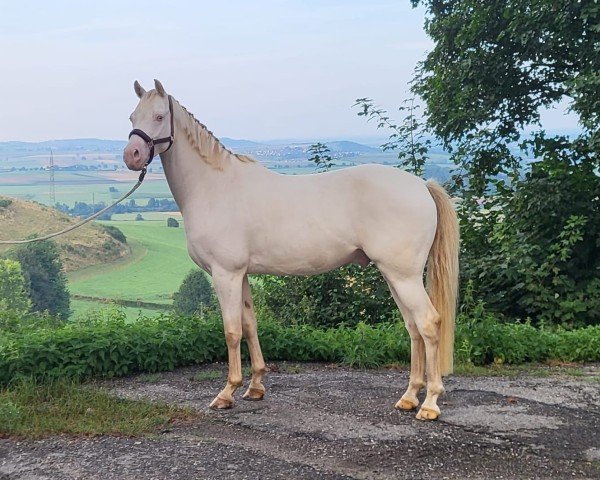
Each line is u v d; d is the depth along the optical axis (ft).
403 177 15.31
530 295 28.78
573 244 28.58
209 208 15.88
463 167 35.96
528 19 31.37
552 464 12.73
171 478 12.02
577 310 27.55
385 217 14.83
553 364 22.71
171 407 16.37
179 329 21.79
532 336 23.88
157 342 20.48
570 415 15.76
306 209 15.44
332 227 15.28
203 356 21.47
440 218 15.37
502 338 23.12
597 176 30.09
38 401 16.78
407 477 12.12
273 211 15.56
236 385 16.29
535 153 33.32
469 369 21.04
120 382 19.16
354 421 15.21
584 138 30.81
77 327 22.21
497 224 31.58
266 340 22.48
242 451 13.37
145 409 16.10
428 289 15.56
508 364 22.63
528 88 35.96
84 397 17.03
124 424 14.99
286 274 16.15
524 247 28.81
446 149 36.47
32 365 18.56
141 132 15.56
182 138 16.08
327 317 29.89
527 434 14.34
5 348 18.60
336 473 12.28
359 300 29.91
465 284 30.12
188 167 16.10
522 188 30.12
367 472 12.34
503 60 34.40
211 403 16.42
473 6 33.99
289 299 30.68
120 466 12.59
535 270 29.17
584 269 29.60
